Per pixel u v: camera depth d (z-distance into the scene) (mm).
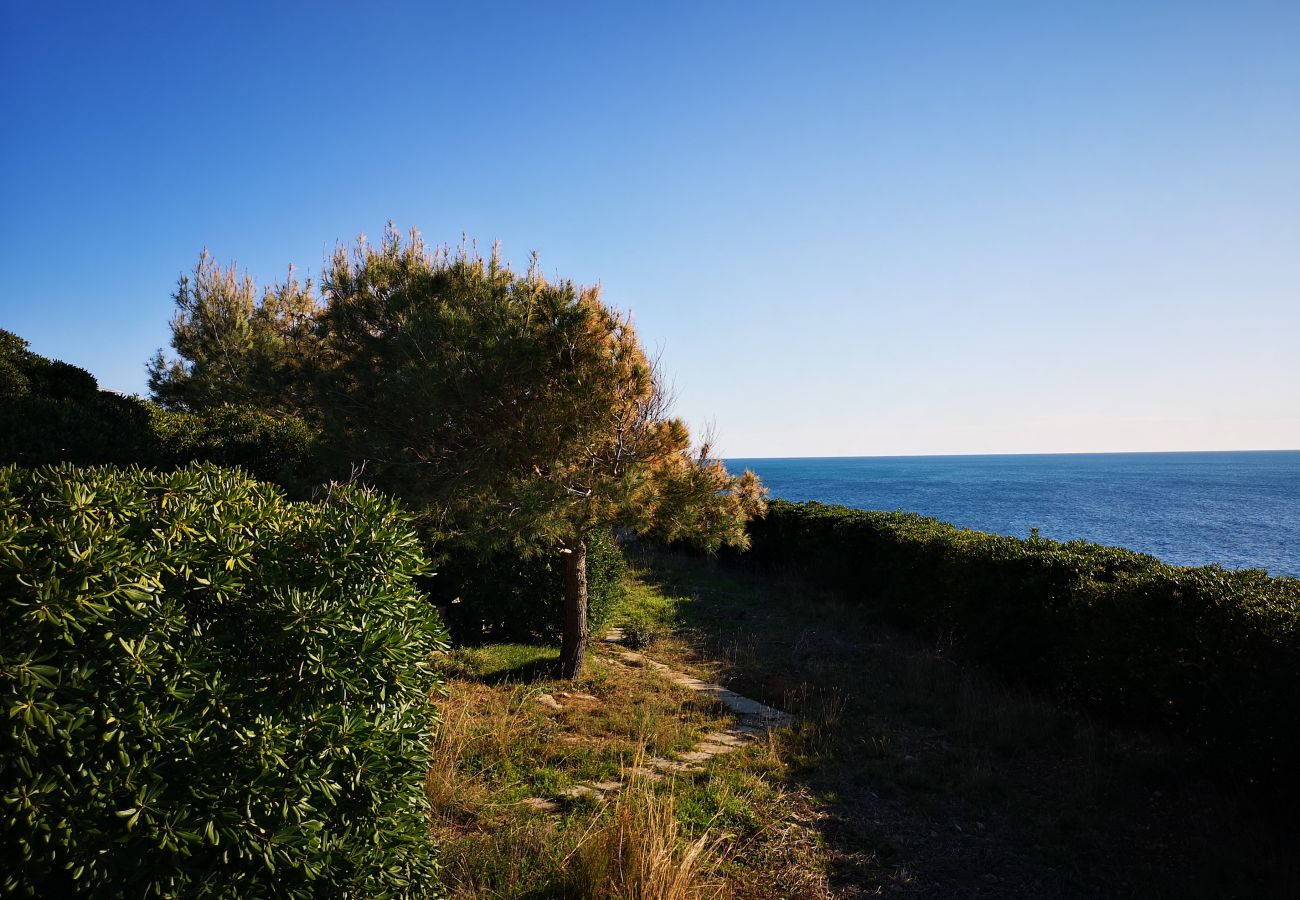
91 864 2391
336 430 8195
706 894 4176
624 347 7789
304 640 3033
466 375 7605
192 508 3062
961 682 8656
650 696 8203
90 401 9352
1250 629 5410
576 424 7641
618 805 4645
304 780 2879
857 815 5520
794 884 4488
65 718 2367
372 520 3611
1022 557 8758
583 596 8844
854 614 12805
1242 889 4414
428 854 3516
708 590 15672
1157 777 5977
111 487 2965
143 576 2678
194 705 2732
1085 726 7125
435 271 8375
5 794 2281
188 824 2555
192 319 17891
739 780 5938
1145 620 6641
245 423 10711
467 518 8195
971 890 4539
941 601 10492
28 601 2410
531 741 6430
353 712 3119
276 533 3336
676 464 8141
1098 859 4902
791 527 17109
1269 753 5207
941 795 5906
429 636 3672
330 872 2945
